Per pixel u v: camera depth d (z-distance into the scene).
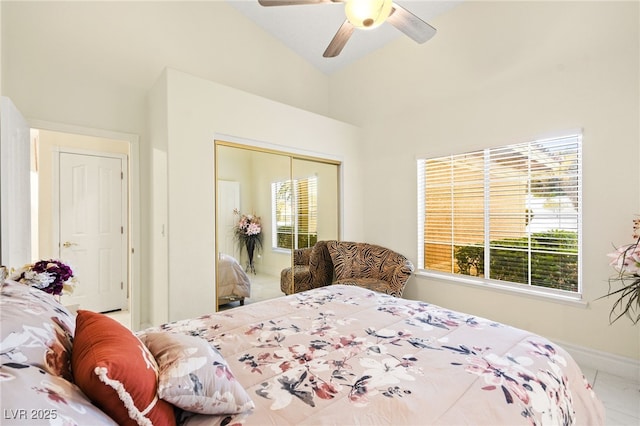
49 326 0.84
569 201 2.55
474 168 3.17
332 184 4.08
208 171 2.79
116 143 3.91
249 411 0.88
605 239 2.35
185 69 3.39
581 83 2.45
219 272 2.90
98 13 2.87
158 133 2.77
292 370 1.11
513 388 1.01
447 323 1.57
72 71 2.74
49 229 3.49
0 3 2.35
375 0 1.81
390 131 3.96
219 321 1.60
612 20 2.30
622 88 2.27
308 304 1.91
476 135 3.11
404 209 3.81
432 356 1.21
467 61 3.18
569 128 2.51
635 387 2.13
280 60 4.25
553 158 2.63
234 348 1.29
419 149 3.64
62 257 3.54
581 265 2.49
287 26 3.98
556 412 1.03
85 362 0.68
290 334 1.44
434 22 3.45
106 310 3.80
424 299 3.58
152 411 0.72
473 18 3.12
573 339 2.51
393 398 0.94
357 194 4.30
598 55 2.37
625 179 2.26
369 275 3.83
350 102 4.52
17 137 2.15
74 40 2.75
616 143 2.29
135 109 3.08
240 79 3.84
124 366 0.68
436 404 0.91
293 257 3.62
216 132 2.86
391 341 1.36
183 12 3.38
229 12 3.73
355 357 1.21
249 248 3.17
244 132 3.07
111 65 2.94
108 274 3.82
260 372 1.10
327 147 3.92
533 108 2.71
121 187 3.92
